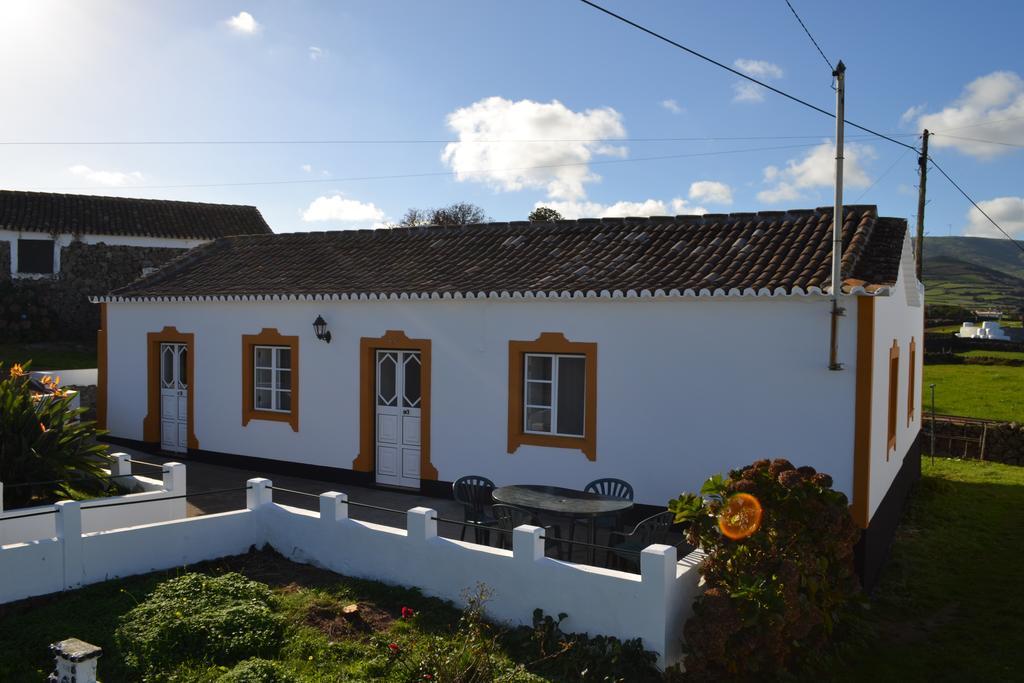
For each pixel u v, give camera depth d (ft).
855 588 23.13
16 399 31.22
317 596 24.50
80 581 24.70
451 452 37.45
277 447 43.06
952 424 61.52
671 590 20.43
